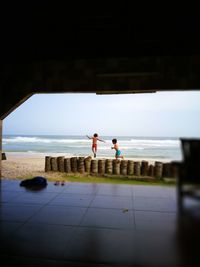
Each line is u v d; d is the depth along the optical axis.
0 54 4.60
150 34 4.10
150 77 4.24
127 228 2.91
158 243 2.53
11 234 2.71
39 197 4.21
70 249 2.37
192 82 4.11
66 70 4.51
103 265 2.10
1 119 4.89
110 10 3.97
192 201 3.55
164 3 3.77
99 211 3.52
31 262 2.13
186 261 2.19
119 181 6.86
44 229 2.85
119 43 4.25
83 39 4.30
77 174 8.52
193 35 4.00
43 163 12.76
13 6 3.95
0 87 4.71
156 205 3.81
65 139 48.09
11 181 5.55
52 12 4.06
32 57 4.57
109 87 4.38
